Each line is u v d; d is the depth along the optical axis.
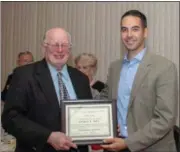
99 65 4.33
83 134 1.99
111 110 2.04
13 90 1.96
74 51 4.41
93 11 4.35
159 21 4.07
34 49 4.67
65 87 2.08
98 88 3.20
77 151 2.04
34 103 1.94
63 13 4.49
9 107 1.94
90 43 4.37
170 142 2.13
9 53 4.79
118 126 2.09
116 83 2.24
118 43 4.25
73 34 4.44
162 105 1.99
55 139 1.83
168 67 2.05
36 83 1.97
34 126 1.88
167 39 4.05
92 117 2.01
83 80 2.21
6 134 2.70
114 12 4.27
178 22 4.01
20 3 4.70
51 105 1.95
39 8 4.61
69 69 2.20
